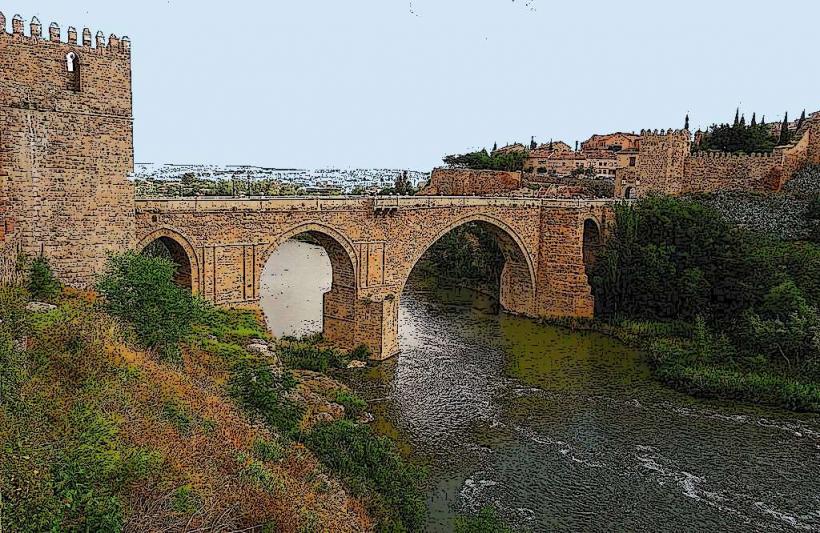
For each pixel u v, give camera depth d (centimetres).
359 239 5819
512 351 6338
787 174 8881
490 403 4962
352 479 2830
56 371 2138
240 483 2028
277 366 4006
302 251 13038
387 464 3134
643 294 7075
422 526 2991
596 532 3297
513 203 7244
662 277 6938
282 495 2122
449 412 4766
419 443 4234
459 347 6438
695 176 9300
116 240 3916
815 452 4222
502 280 8119
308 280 9750
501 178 10956
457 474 3844
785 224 7856
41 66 3497
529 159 13912
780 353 5588
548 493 3666
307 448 2975
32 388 1931
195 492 1797
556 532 3281
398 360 5953
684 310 6850
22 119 3419
